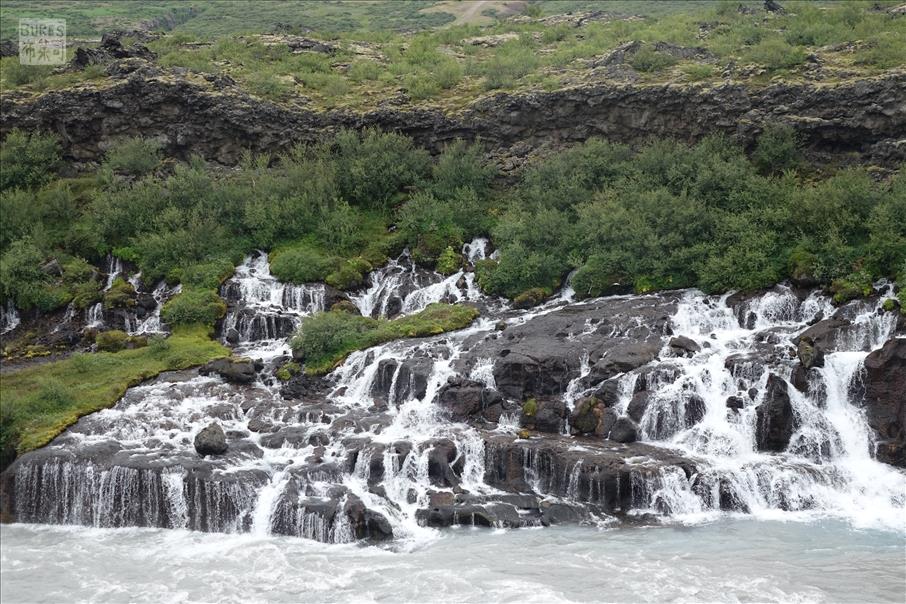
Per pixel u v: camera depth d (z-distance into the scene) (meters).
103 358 49.06
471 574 31.41
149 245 57.31
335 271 56.03
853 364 39.88
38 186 64.31
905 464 37.75
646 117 59.88
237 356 49.31
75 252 59.16
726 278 48.69
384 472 38.28
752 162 56.59
